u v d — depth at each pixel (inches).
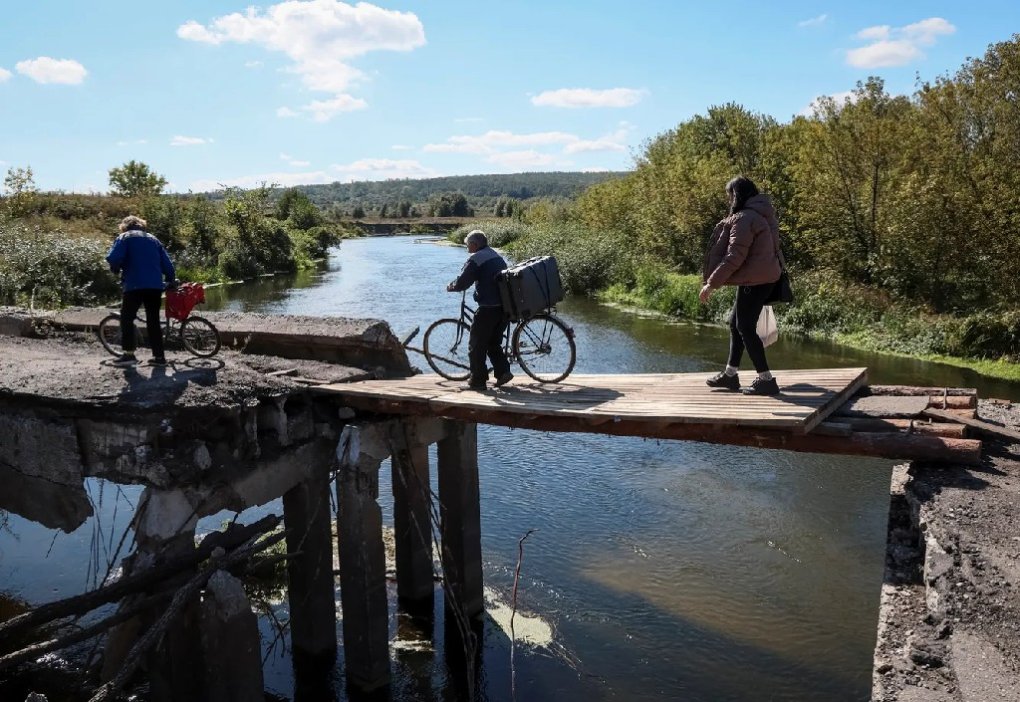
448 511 364.5
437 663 339.0
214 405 278.2
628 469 557.3
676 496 508.4
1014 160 863.1
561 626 363.6
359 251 3024.1
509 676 327.9
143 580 256.7
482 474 547.5
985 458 238.2
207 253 1905.8
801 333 1050.1
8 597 387.9
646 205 1772.9
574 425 277.1
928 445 234.8
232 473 288.2
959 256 945.5
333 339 389.4
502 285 317.4
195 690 257.0
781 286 275.3
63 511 295.9
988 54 879.1
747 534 453.1
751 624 361.7
